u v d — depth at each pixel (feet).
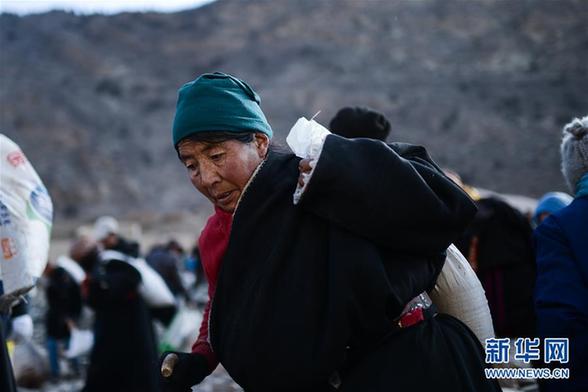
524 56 361.71
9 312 13.60
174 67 395.14
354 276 8.02
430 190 8.14
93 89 364.99
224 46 403.34
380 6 400.88
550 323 10.44
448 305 9.18
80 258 31.09
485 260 17.72
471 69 357.61
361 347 8.35
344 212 8.08
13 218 13.26
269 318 8.14
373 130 13.73
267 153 8.95
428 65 361.30
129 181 314.55
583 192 11.16
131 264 25.79
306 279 8.18
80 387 32.86
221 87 8.59
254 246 8.46
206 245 9.11
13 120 329.72
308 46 383.45
